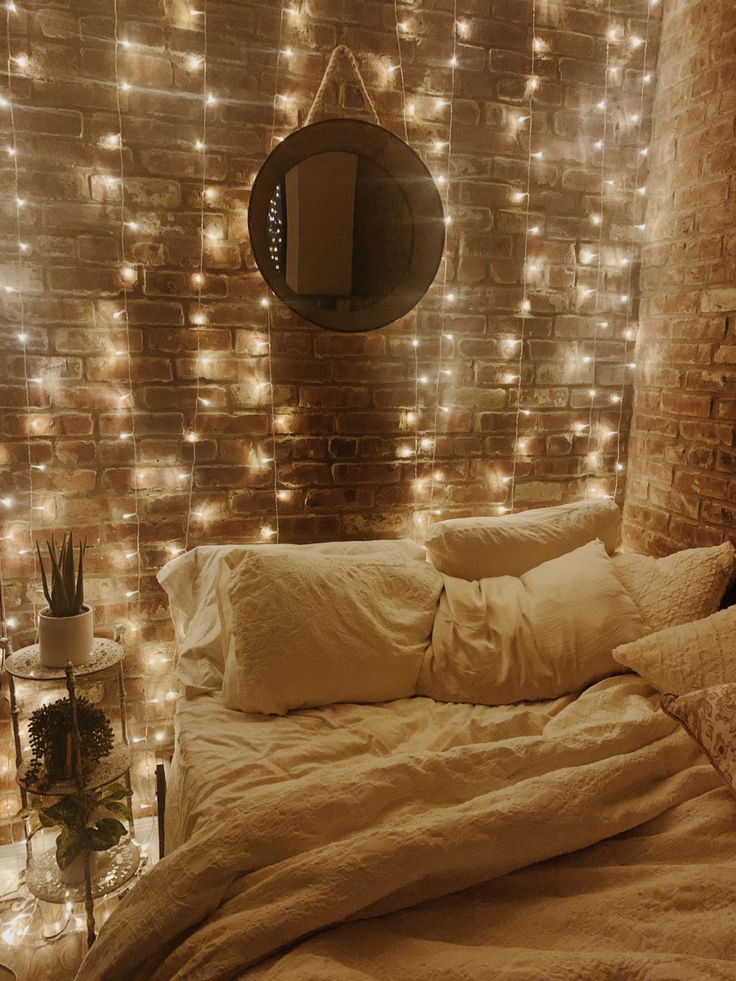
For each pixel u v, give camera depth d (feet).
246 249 7.59
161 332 7.47
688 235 8.12
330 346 8.02
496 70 8.05
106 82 6.94
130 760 6.56
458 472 8.70
